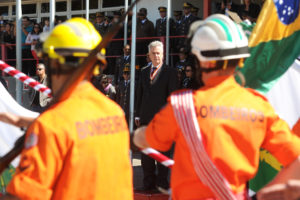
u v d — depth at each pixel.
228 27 3.05
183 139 2.98
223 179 2.85
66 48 2.83
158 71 8.68
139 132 3.41
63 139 2.64
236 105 2.98
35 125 2.66
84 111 2.80
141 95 8.92
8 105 6.31
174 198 3.08
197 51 3.07
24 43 16.39
